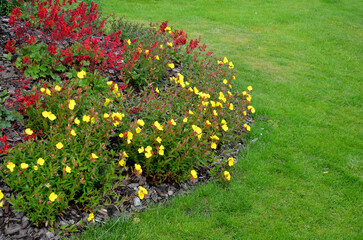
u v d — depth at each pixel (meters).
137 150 3.55
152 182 3.64
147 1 12.10
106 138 3.50
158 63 5.38
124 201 3.32
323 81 7.43
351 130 5.61
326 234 3.45
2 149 2.96
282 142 4.93
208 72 5.70
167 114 4.34
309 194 3.99
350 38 10.85
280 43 9.63
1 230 2.73
